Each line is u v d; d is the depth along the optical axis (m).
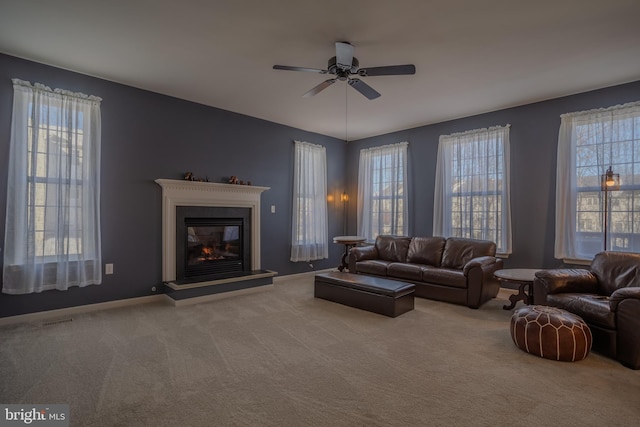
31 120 3.47
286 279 6.00
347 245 6.40
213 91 4.41
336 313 3.89
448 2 2.51
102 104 4.03
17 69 3.46
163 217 4.50
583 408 2.00
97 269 3.89
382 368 2.51
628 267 3.21
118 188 4.16
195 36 3.04
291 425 1.83
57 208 3.62
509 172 4.95
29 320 3.54
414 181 6.15
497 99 4.65
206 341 3.02
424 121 5.77
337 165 7.08
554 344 2.62
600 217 4.15
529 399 2.09
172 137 4.62
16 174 3.40
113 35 3.02
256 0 2.50
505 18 2.72
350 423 1.85
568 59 3.44
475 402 2.06
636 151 3.91
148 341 3.01
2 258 3.38
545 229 4.66
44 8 2.60
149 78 4.00
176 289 4.14
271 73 3.84
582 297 3.06
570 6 2.55
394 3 2.53
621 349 2.60
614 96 4.13
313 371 2.46
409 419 1.88
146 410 1.96
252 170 5.53
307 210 6.30
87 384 2.25
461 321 3.63
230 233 5.25
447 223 5.57
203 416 1.90
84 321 3.55
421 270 4.64
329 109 5.14
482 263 4.15
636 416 1.92
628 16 2.68
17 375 2.37
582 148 4.31
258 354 2.75
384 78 3.93
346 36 3.02
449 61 3.49
